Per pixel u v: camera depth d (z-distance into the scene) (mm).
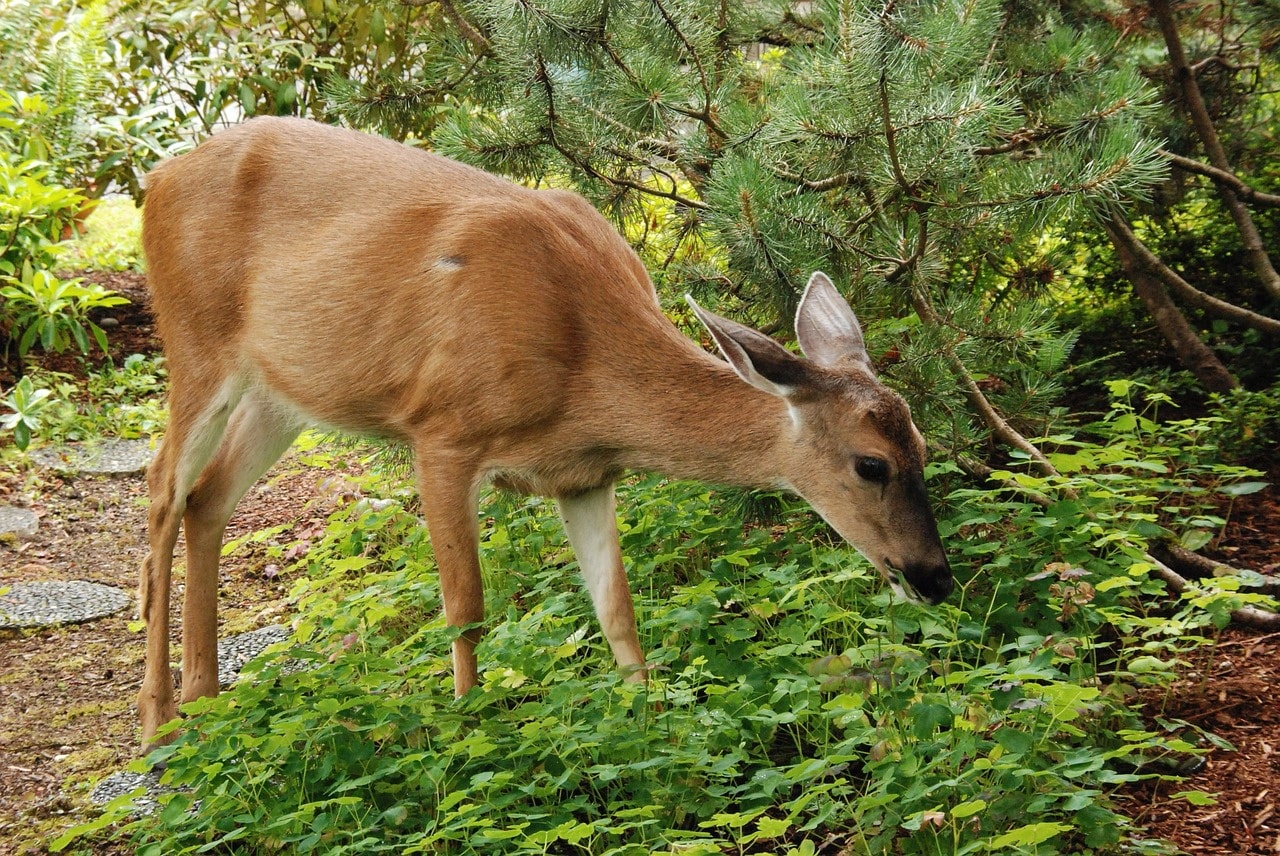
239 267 5172
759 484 4664
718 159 5945
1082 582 4824
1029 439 6578
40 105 9484
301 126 5293
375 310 4898
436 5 8211
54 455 7898
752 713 4266
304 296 5027
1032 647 4344
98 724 5262
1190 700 4750
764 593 5012
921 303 5562
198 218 5211
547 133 6191
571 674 4559
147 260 5406
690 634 4867
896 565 4449
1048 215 5219
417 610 5836
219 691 5285
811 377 4445
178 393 5273
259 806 4020
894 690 4125
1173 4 7238
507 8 5840
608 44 6000
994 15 5809
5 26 9898
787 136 5434
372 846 3770
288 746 4137
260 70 9977
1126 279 8164
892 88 5188
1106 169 5078
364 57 10031
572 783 4086
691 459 4676
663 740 4125
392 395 4945
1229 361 7605
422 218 4902
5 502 7270
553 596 5363
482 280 4699
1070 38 6348
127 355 9289
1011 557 5066
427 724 4223
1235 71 7453
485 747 3852
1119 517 5480
